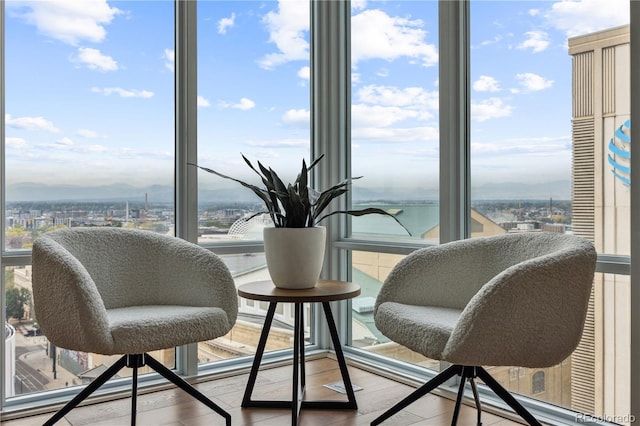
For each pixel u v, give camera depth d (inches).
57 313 74.9
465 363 69.0
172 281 95.7
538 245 82.1
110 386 107.7
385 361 122.6
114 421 93.0
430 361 113.8
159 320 78.6
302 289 92.4
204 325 82.8
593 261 70.2
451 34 106.5
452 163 106.4
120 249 95.7
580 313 70.0
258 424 91.9
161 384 109.0
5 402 97.3
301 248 91.0
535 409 93.8
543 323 68.9
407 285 91.4
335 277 132.9
